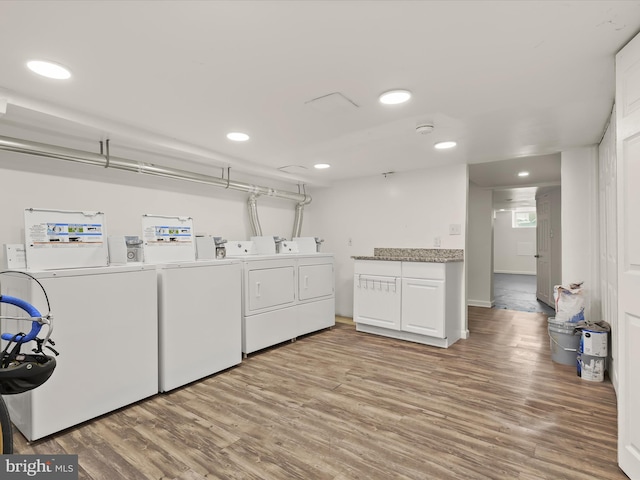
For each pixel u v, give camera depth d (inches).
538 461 66.6
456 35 57.6
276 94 81.0
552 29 55.9
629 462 61.2
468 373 112.0
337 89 78.5
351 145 125.2
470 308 223.8
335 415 84.9
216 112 92.4
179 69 69.0
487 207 229.8
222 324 113.7
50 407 74.5
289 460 67.4
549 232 236.7
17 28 54.5
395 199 176.6
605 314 114.3
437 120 98.8
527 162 162.7
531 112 92.6
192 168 145.2
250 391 99.1
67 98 83.0
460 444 72.4
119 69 68.8
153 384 94.7
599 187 122.0
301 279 153.9
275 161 150.5
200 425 80.4
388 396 95.3
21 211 99.1
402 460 67.2
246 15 51.9
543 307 229.3
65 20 52.6
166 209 136.2
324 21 53.6
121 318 87.7
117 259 100.0
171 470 64.4
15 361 57.1
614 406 88.6
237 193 165.5
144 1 48.2
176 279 100.4
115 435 76.2
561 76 72.3
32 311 57.6
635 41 58.1
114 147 115.4
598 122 100.3
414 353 132.7
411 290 146.7
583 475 62.6
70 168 109.2
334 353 133.3
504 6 50.2
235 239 164.1
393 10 50.9
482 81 74.5
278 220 191.2
